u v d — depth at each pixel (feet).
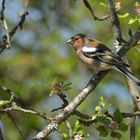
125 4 42.04
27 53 62.23
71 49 62.75
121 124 26.32
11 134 50.42
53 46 62.80
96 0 54.13
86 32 62.90
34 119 50.83
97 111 26.48
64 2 63.82
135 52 50.14
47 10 63.87
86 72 60.08
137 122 48.32
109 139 40.81
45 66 60.49
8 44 30.45
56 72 59.72
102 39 61.72
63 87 27.86
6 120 49.83
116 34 32.53
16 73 59.67
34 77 59.31
